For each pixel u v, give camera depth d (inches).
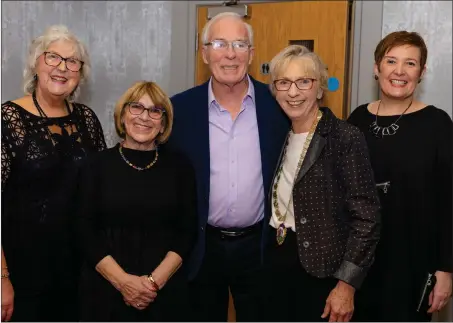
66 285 77.1
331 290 66.4
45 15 117.3
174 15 122.0
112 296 69.1
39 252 73.2
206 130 77.4
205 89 80.1
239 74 75.4
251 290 78.9
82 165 70.9
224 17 76.4
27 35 112.8
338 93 107.4
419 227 70.6
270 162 76.2
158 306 70.4
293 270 68.2
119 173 69.7
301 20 110.2
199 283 79.0
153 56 124.9
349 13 107.3
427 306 72.3
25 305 73.6
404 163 70.5
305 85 66.7
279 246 70.2
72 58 75.5
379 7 103.7
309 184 65.8
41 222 72.7
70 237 75.5
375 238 62.9
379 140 73.0
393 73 71.5
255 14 114.7
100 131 83.7
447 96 100.4
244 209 77.4
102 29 127.5
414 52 70.9
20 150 71.1
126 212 68.7
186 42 121.6
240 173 77.4
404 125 72.0
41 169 72.2
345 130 65.2
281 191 71.0
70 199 74.8
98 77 128.5
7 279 71.8
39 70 75.1
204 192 76.5
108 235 69.2
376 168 72.3
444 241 70.1
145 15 124.6
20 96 111.9
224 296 80.5
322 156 65.8
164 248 70.5
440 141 70.5
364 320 75.4
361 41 105.8
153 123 69.8
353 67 107.4
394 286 71.6
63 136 76.0
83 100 128.6
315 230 65.6
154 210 69.3
